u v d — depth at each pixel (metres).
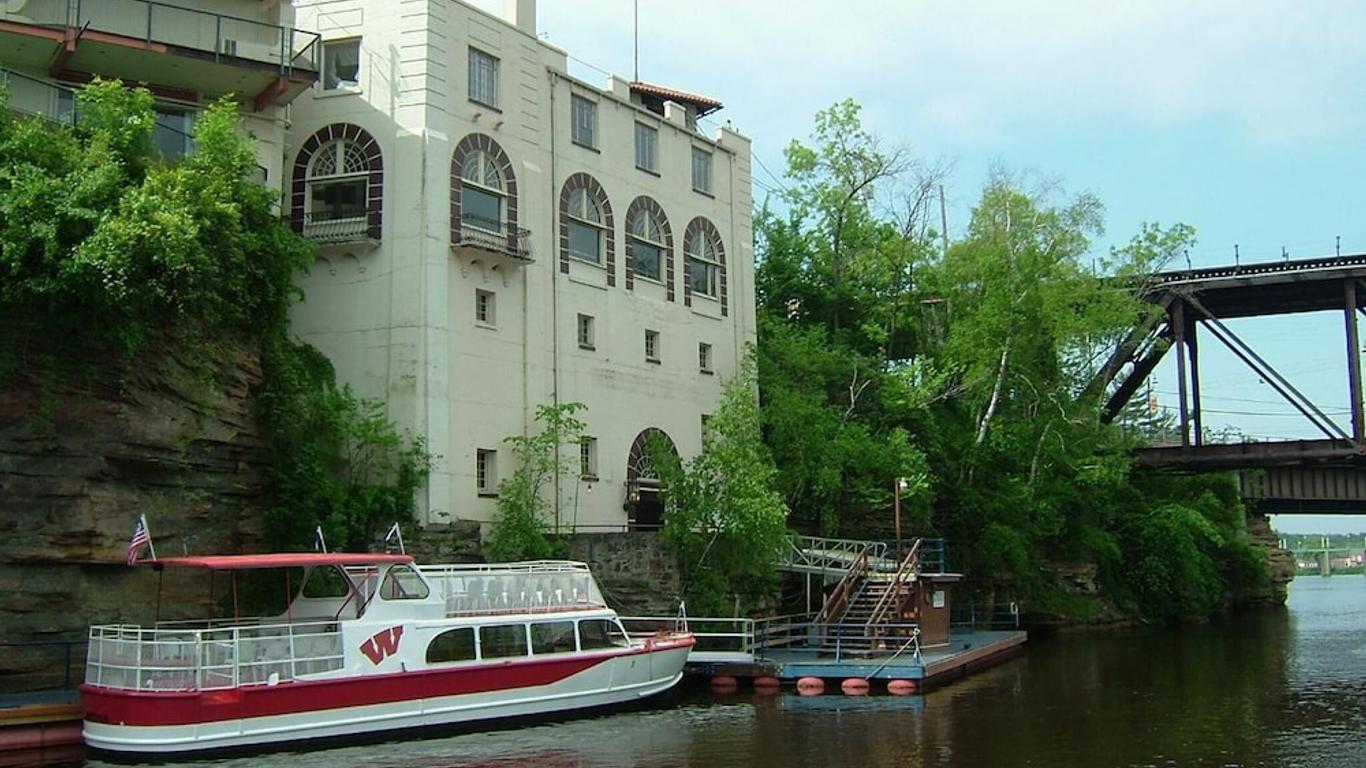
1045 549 58.81
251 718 24.20
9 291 24.72
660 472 41.00
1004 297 54.66
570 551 37.16
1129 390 63.84
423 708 26.45
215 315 28.86
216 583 29.28
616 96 44.84
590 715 29.09
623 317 43.94
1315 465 61.53
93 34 30.31
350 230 36.22
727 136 51.06
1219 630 56.75
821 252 60.56
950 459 56.47
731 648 37.31
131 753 23.25
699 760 23.50
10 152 25.45
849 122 59.88
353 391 35.94
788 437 48.84
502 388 38.31
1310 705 30.61
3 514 25.16
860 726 27.28
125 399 26.98
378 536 33.25
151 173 27.41
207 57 31.81
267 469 31.52
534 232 40.19
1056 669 39.00
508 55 39.97
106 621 26.84
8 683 25.19
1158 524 62.53
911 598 39.34
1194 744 25.05
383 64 37.03
